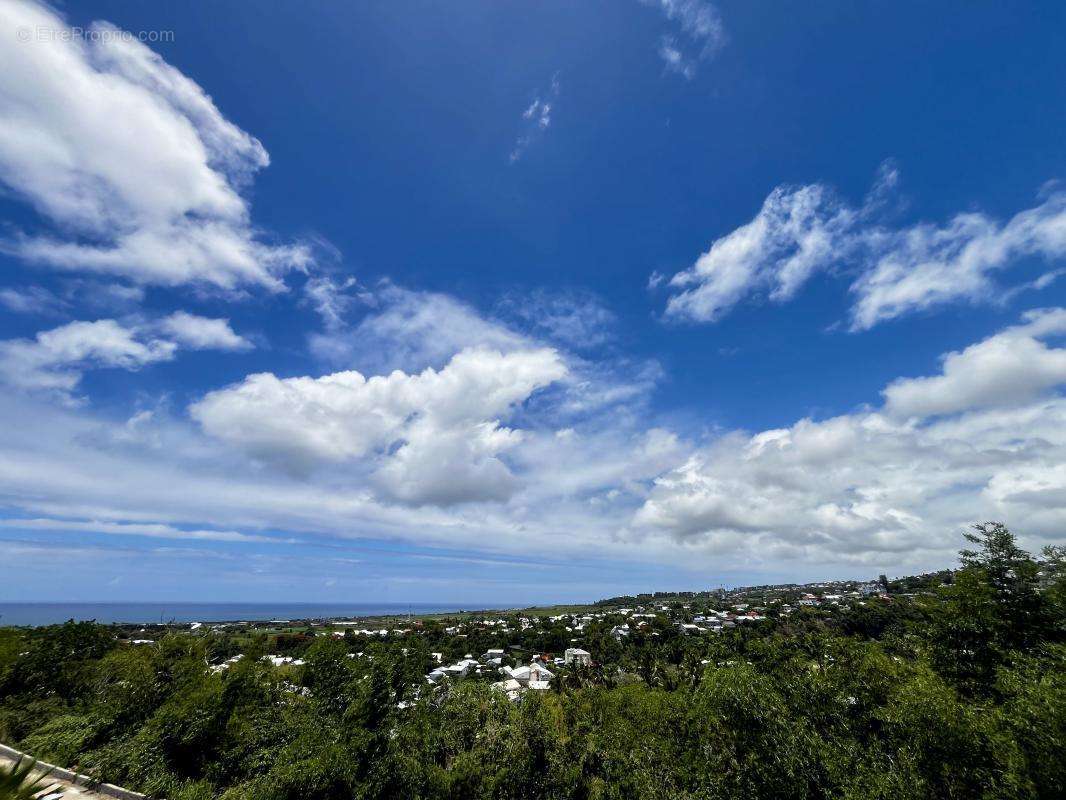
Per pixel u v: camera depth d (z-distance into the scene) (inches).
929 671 442.0
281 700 625.3
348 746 476.1
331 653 618.5
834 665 443.5
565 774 484.1
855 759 359.9
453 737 525.7
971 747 333.7
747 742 391.2
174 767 532.4
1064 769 289.1
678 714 514.0
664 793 450.3
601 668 1594.5
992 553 584.7
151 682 644.7
